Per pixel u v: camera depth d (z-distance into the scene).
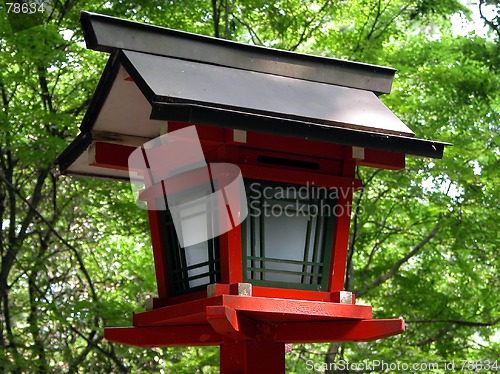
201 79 3.29
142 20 9.24
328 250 3.76
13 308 8.68
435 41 9.93
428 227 10.28
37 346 8.31
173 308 3.64
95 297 8.42
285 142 3.68
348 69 3.87
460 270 10.02
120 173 4.54
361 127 3.37
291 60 3.73
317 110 3.39
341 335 3.83
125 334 4.14
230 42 3.58
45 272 9.80
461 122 9.51
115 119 3.88
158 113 2.91
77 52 8.91
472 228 9.34
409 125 9.14
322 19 9.94
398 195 9.81
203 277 3.71
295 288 3.67
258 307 3.38
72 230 10.33
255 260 3.59
